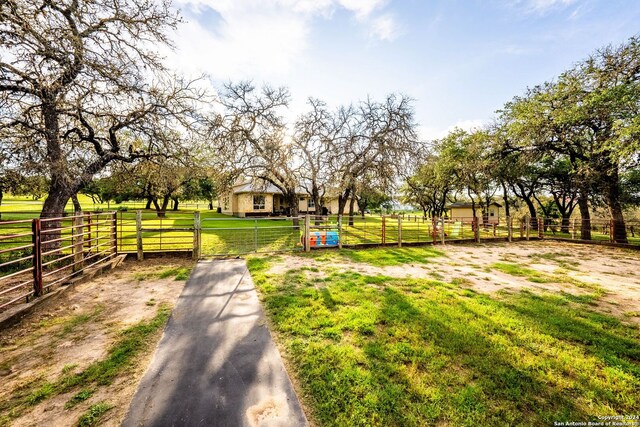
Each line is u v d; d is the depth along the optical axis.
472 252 10.07
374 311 4.09
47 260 6.89
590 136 13.60
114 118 8.94
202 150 15.34
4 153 6.99
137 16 8.34
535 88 14.77
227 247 10.09
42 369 2.67
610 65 12.47
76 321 3.76
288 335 3.38
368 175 17.11
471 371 2.69
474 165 17.92
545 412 2.19
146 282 5.60
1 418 2.05
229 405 2.19
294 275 6.16
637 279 6.37
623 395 2.39
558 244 12.73
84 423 2.00
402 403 2.24
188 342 3.20
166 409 2.14
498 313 4.10
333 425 2.02
